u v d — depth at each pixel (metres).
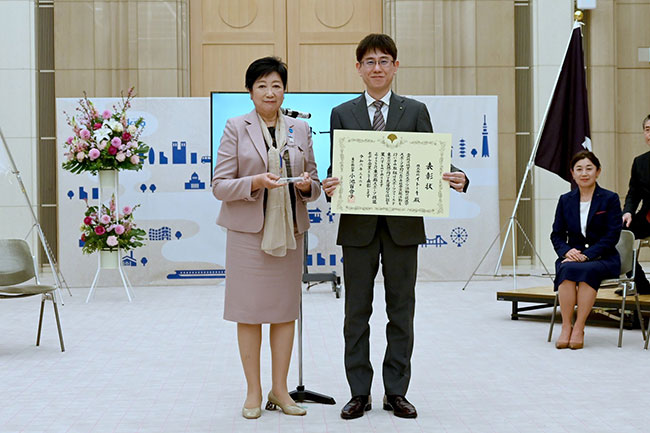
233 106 8.95
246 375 3.79
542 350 5.32
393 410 3.76
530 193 10.91
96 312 7.21
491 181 9.37
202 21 10.97
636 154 11.14
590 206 5.71
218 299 8.02
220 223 3.84
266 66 3.78
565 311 5.48
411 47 10.67
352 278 3.75
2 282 5.38
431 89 10.69
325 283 9.38
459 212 9.34
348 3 11.05
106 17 10.52
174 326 6.41
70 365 4.95
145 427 3.57
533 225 10.80
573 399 4.01
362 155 3.67
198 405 3.96
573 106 8.77
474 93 10.74
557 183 10.70
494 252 9.41
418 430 3.48
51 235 10.67
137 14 10.51
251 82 3.80
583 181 5.74
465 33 10.73
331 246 9.20
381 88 3.77
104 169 8.08
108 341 5.76
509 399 4.02
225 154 3.79
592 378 4.48
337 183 3.66
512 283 9.16
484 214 9.37
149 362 5.02
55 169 10.66
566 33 10.84
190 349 5.45
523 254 10.91
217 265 9.16
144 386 4.38
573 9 10.85
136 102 9.09
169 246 9.13
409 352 3.79
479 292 8.40
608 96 10.88
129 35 10.52
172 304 7.68
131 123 9.05
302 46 11.05
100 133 8.01
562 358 5.05
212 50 10.98
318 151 9.04
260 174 3.68
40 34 10.65
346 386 4.34
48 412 3.84
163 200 9.11
